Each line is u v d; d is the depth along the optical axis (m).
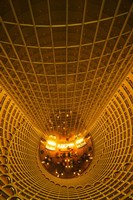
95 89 40.88
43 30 24.31
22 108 48.75
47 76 33.62
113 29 25.48
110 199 45.22
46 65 30.72
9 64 30.77
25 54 28.41
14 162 49.22
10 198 42.88
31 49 27.33
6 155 47.91
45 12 22.28
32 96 41.62
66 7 21.77
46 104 45.81
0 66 31.14
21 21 23.03
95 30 24.91
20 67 31.45
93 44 27.03
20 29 23.98
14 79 35.19
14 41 25.91
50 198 47.25
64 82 35.72
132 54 32.47
